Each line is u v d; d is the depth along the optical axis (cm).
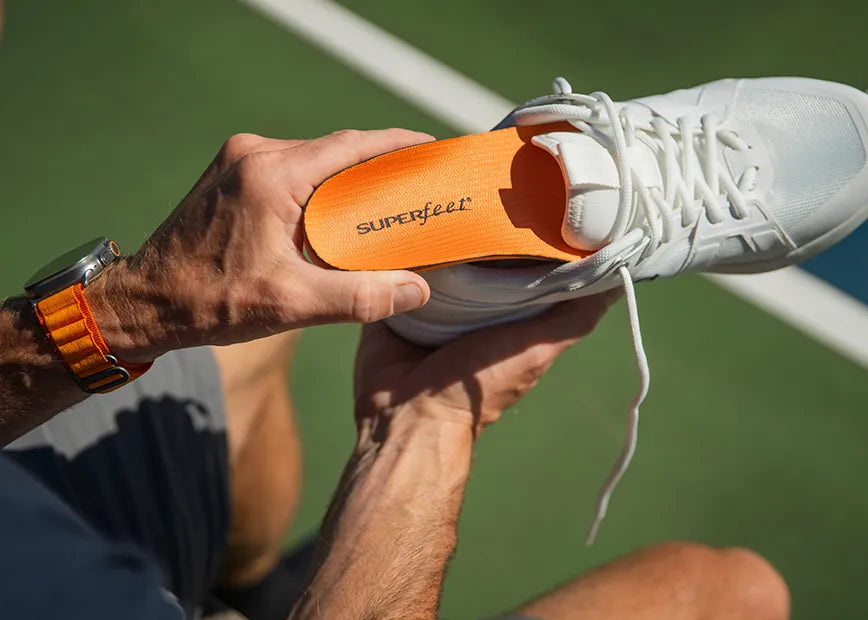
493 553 109
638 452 114
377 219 79
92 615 52
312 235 76
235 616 94
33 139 136
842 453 113
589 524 111
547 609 85
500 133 84
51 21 150
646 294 123
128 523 86
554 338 89
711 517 111
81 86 142
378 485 86
